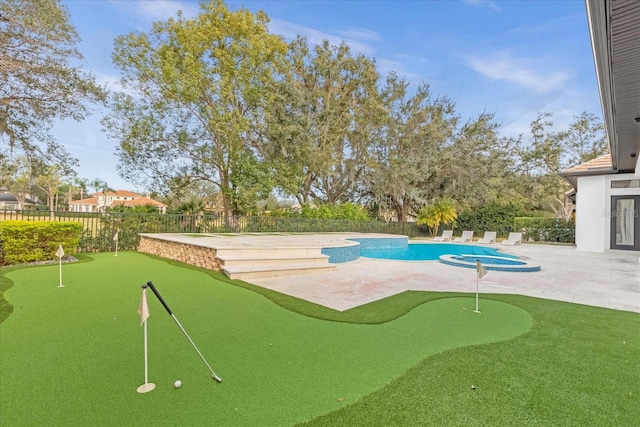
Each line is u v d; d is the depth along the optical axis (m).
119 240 11.48
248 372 2.81
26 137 11.93
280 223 17.12
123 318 4.14
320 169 20.98
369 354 3.24
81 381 2.58
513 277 7.69
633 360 3.13
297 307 4.83
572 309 4.92
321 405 2.34
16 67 9.71
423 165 22.62
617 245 14.02
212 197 27.42
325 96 21.86
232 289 5.93
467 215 23.39
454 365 3.01
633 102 6.01
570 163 25.38
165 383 2.58
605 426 2.14
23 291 5.42
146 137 15.99
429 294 5.77
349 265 9.35
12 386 2.48
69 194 44.81
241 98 17.06
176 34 15.44
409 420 2.18
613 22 3.55
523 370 2.92
